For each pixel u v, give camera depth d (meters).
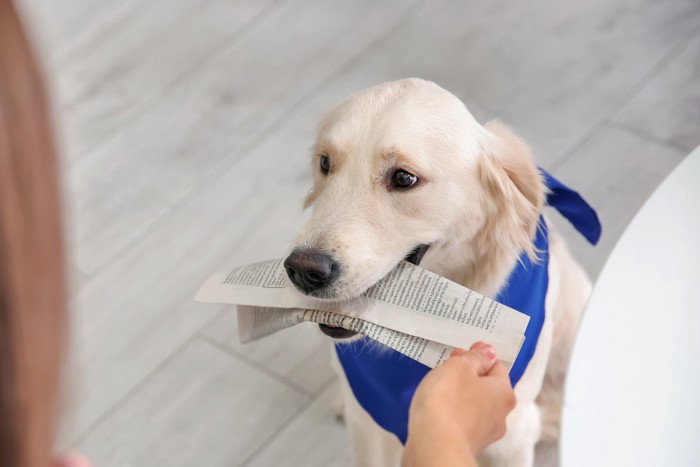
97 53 2.65
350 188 1.23
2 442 0.28
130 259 2.11
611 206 2.05
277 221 2.15
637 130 2.21
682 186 0.93
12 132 0.26
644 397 0.79
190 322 1.99
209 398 1.85
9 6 0.26
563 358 1.67
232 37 2.64
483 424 0.78
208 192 2.24
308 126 2.36
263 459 1.75
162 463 1.75
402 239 1.23
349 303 1.15
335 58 2.53
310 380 1.87
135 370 1.91
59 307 0.28
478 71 2.41
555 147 2.19
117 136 2.41
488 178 1.29
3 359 0.27
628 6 2.53
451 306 1.08
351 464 1.73
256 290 1.19
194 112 2.44
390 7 2.65
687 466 0.75
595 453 0.76
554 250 1.55
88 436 1.80
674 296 0.85
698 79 2.30
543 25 2.51
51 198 0.27
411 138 1.21
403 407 1.37
